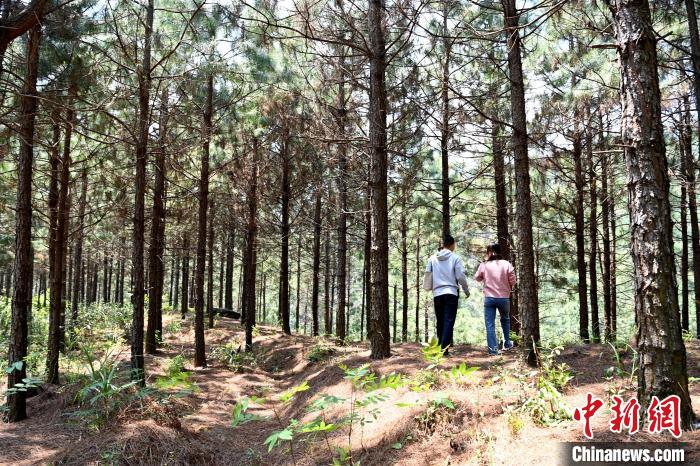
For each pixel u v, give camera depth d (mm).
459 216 17469
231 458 5301
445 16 9891
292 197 15258
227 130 11938
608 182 12562
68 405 6320
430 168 16062
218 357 11977
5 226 17891
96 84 7586
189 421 6453
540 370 4910
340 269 14641
